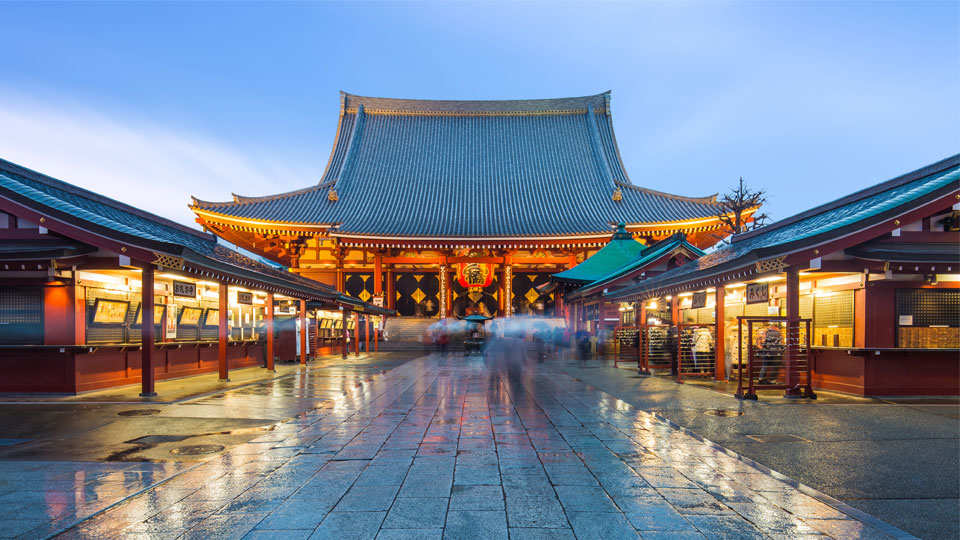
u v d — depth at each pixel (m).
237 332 24.92
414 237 56.53
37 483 6.73
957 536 5.29
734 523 5.48
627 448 8.59
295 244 58.69
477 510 5.83
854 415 11.45
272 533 5.19
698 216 56.78
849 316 14.80
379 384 18.03
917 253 13.39
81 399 13.93
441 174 70.25
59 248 13.52
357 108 76.31
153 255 13.88
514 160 71.88
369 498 6.20
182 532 5.21
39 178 16.17
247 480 6.88
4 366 14.61
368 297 61.22
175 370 19.41
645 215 59.00
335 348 39.22
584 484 6.73
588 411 12.20
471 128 76.12
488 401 13.84
